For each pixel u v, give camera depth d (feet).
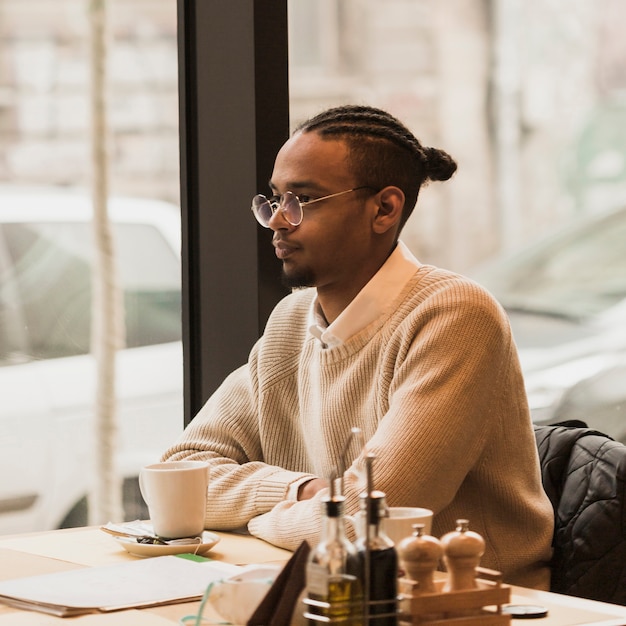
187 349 12.45
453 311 8.62
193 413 12.46
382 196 9.16
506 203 28.91
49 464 14.88
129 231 15.25
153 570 7.07
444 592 5.59
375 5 27.45
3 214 15.07
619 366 19.26
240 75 11.66
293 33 26.78
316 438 9.32
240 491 8.85
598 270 22.38
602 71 29.01
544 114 28.91
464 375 8.40
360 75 27.32
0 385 14.79
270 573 5.86
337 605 5.38
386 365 8.82
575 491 8.96
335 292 9.27
